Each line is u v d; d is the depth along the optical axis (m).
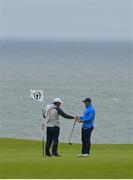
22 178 41.84
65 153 60.81
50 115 53.75
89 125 54.50
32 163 47.31
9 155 56.44
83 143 54.91
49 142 54.16
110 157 53.47
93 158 52.06
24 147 68.62
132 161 48.38
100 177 42.41
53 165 46.25
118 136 142.00
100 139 137.12
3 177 42.09
